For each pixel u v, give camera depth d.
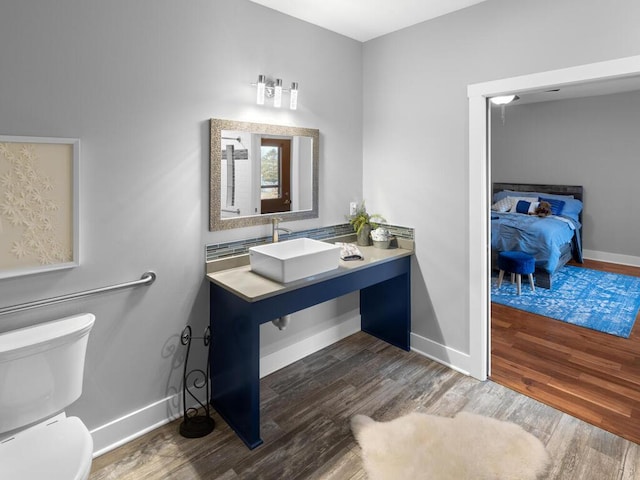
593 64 2.00
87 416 1.93
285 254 2.62
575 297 4.19
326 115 2.92
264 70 2.49
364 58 3.14
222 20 2.26
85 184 1.82
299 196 2.79
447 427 2.14
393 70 2.94
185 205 2.20
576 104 5.61
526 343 3.17
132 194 1.98
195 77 2.17
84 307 1.87
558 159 5.84
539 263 4.45
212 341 2.33
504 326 3.50
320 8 2.51
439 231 2.78
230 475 1.84
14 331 1.64
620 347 3.08
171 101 2.09
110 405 2.00
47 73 1.68
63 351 1.62
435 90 2.69
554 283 4.66
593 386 2.54
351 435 2.10
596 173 5.56
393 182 3.04
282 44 2.58
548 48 2.15
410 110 2.86
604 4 1.95
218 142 2.28
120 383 2.03
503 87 2.34
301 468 1.88
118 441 2.04
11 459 1.32
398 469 1.84
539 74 2.20
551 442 2.02
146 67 1.98
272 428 2.17
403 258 2.88
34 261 1.70
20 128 1.63
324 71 2.86
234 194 2.40
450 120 2.63
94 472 1.85
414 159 2.88
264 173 2.56
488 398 2.42
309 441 2.06
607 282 4.66
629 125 5.23
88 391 1.92
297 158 2.75
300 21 2.68
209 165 2.27
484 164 2.51
